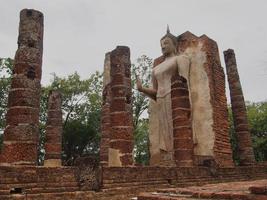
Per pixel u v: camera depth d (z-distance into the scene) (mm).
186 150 13570
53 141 17828
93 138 30656
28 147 9695
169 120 16469
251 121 30984
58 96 18750
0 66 25656
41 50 10906
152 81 18062
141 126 31625
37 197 7980
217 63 17172
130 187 10203
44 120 27641
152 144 17219
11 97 10141
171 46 17531
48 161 17547
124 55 13648
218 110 16094
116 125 12859
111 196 9594
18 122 9805
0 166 7484
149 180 10922
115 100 13156
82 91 30047
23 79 10188
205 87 16062
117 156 12539
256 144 29656
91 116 30500
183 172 12258
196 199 3391
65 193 8570
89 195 9070
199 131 15703
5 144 9719
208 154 15188
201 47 16703
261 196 3025
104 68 18141
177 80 14523
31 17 10773
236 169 15164
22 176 7840
